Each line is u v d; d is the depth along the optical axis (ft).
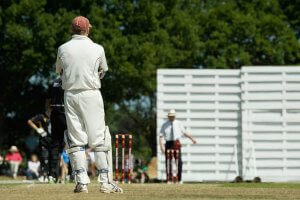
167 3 564.71
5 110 565.53
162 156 299.38
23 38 486.38
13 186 141.49
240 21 615.16
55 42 490.49
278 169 306.55
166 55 528.63
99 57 108.17
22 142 602.85
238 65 615.16
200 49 603.67
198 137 308.60
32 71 507.71
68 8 522.06
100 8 521.24
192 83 309.01
